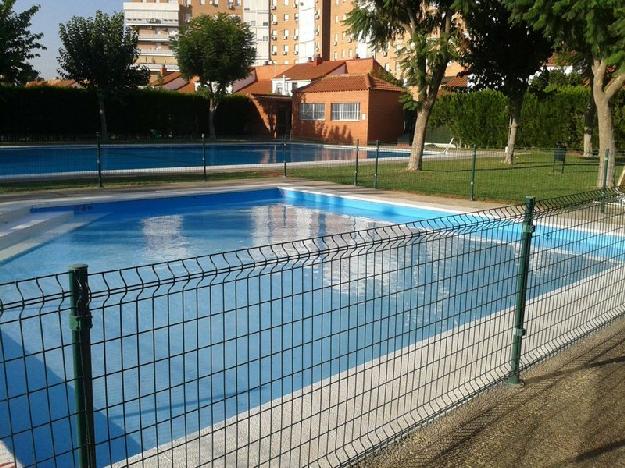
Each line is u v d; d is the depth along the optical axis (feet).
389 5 67.00
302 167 75.72
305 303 25.09
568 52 76.95
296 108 146.72
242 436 12.69
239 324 22.72
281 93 175.63
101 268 32.58
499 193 51.03
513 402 14.53
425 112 69.87
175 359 19.65
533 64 74.43
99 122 118.52
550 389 15.28
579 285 22.77
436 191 52.75
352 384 15.44
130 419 15.84
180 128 132.46
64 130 114.21
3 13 94.48
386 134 137.59
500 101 110.83
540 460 11.94
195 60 130.11
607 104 52.29
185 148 110.32
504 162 80.64
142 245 38.14
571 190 52.60
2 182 55.06
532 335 18.04
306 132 145.48
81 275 8.11
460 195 50.34
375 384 15.39
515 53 74.13
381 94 134.82
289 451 11.28
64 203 43.78
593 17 43.93
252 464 11.46
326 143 130.82
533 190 52.90
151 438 14.84
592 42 45.70
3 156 87.86
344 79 142.41
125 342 21.08
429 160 86.89
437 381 15.33
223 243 38.91
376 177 55.42
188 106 133.08
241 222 45.93
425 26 70.03
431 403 14.23
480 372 15.96
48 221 40.88
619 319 20.71
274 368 18.83
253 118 151.33
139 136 125.59
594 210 25.09
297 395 14.89
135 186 53.67
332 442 12.42
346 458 11.79
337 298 25.96
